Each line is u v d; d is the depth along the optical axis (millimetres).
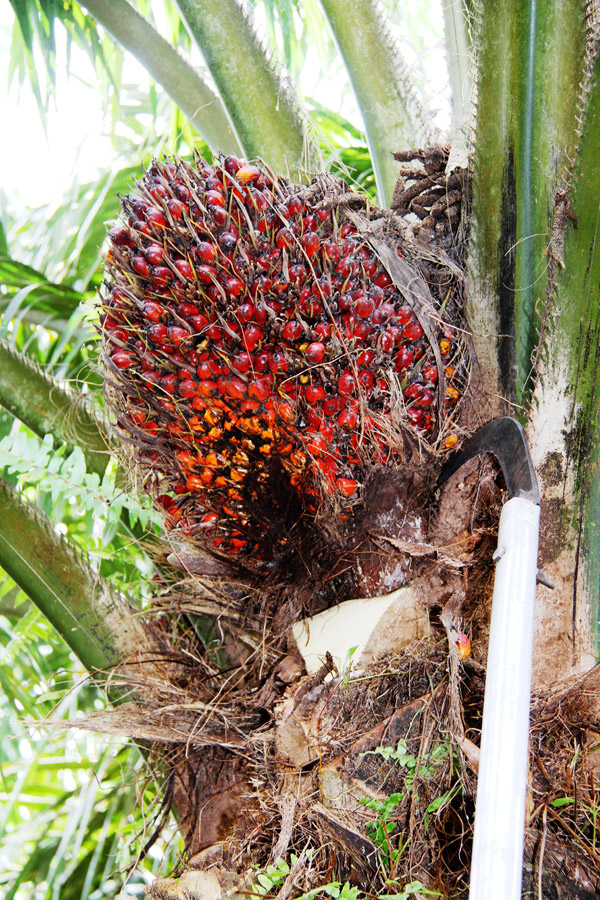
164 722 1143
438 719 986
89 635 1290
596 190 1008
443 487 1046
